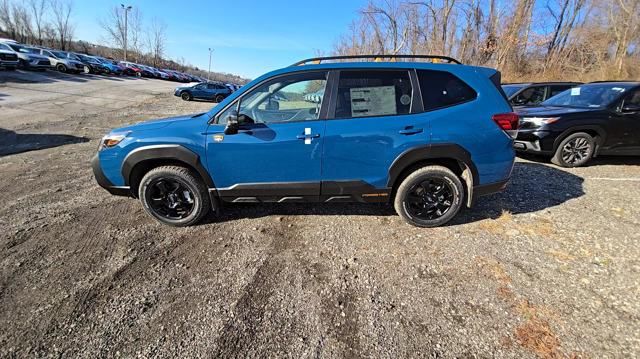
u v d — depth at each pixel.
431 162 3.26
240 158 3.14
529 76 19.98
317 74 3.17
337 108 3.12
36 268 2.72
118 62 38.03
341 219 3.61
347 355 1.92
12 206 3.94
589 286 2.47
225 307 2.30
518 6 18.09
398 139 3.07
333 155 3.10
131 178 3.35
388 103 3.12
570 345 1.96
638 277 2.56
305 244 3.12
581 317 2.17
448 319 2.18
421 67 3.18
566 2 20.78
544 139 5.34
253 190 3.26
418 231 3.34
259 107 3.19
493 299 2.35
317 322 2.16
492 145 3.13
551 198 4.09
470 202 3.28
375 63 3.19
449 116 3.10
